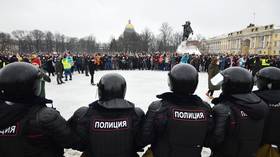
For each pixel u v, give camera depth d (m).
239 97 2.61
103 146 2.32
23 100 2.14
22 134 2.02
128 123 2.38
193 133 2.43
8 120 1.99
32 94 2.18
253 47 79.12
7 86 2.06
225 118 2.54
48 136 2.15
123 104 2.39
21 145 2.03
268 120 2.91
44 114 2.11
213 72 10.24
